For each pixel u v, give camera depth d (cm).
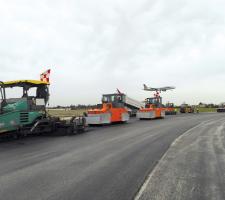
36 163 908
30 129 1575
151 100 3481
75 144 1315
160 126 2216
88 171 796
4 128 1433
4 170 821
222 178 720
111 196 593
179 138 1490
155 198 580
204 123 2522
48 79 1730
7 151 1143
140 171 794
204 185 662
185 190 627
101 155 1033
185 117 3609
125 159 957
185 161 919
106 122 2344
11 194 611
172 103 4844
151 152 1084
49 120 1684
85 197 588
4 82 1570
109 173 774
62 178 728
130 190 629
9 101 1518
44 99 1662
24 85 1585
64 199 578
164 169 815
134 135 1630
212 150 1122
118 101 2694
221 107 6725
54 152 1107
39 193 615
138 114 3228
